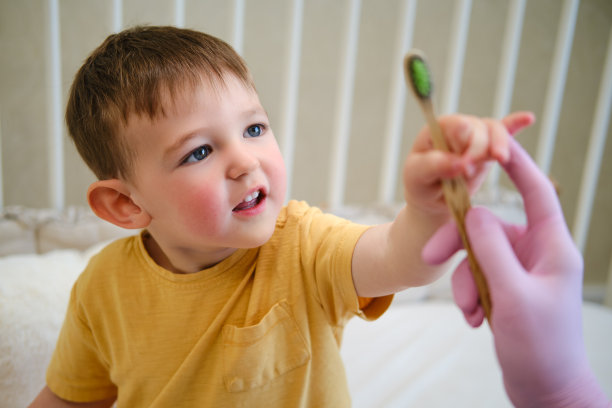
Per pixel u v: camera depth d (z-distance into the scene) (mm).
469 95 1442
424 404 771
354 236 418
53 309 725
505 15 1391
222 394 453
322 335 461
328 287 438
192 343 461
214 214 388
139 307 480
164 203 410
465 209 252
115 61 429
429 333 972
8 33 1139
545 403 250
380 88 1417
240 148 390
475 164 254
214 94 396
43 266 806
